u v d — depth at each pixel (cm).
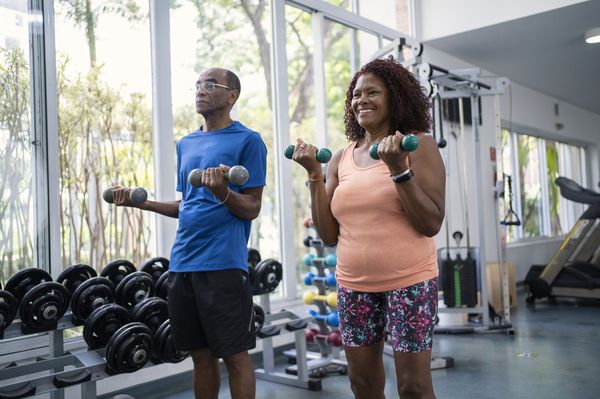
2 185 231
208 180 144
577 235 506
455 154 466
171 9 295
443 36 452
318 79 378
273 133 348
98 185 262
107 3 269
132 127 276
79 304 198
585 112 778
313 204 129
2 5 234
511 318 434
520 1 415
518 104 608
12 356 221
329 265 290
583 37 460
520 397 240
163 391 267
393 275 117
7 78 235
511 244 605
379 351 125
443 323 407
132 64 277
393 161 106
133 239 275
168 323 198
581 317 431
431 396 116
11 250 233
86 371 183
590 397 237
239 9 331
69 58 254
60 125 249
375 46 425
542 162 692
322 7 376
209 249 161
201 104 171
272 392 263
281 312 273
